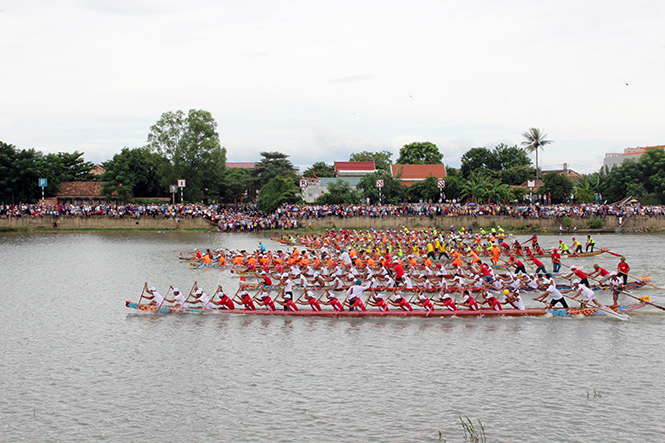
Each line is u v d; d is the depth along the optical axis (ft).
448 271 144.77
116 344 84.94
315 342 85.51
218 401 63.77
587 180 424.05
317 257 154.30
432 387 67.31
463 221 303.48
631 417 59.00
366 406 62.08
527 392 65.62
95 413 60.95
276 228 303.68
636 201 346.74
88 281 140.36
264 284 116.88
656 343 83.46
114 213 296.10
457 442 53.88
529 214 302.66
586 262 176.24
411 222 304.30
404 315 100.63
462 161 508.94
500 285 112.57
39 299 118.01
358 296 103.76
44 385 68.64
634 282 121.90
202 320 99.09
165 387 67.82
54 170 364.58
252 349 82.12
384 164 532.73
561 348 81.51
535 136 411.54
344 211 306.14
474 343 84.38
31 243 235.61
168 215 299.99
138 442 54.49
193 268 163.43
